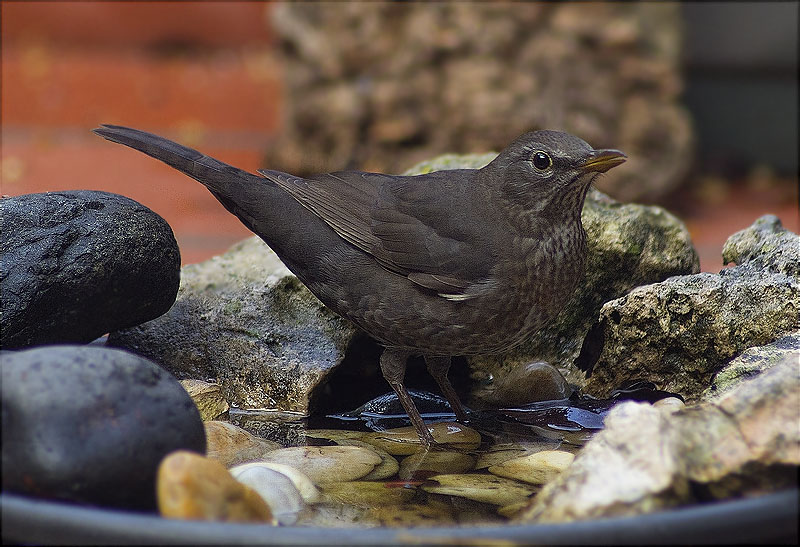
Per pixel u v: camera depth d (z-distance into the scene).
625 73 22.84
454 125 22.61
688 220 22.77
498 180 8.84
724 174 27.03
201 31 43.59
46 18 43.19
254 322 9.83
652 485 5.49
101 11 43.19
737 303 8.59
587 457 5.98
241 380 9.65
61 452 5.64
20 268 8.04
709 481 5.72
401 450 8.23
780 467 5.66
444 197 8.95
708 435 5.89
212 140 30.11
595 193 10.37
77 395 5.78
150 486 5.91
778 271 8.89
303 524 6.29
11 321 7.92
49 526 5.17
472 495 6.93
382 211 8.97
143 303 8.83
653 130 23.09
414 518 6.43
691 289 8.76
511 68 22.45
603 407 9.34
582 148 8.44
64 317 8.23
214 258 10.66
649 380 9.22
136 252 8.59
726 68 27.75
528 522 5.66
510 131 22.36
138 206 8.95
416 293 8.88
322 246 9.16
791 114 27.34
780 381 6.04
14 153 27.77
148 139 9.58
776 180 26.81
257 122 33.22
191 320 9.97
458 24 22.42
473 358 10.03
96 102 35.31
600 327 9.59
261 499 5.87
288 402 9.48
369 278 9.02
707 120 28.20
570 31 22.45
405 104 22.81
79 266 8.22
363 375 10.10
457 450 8.21
